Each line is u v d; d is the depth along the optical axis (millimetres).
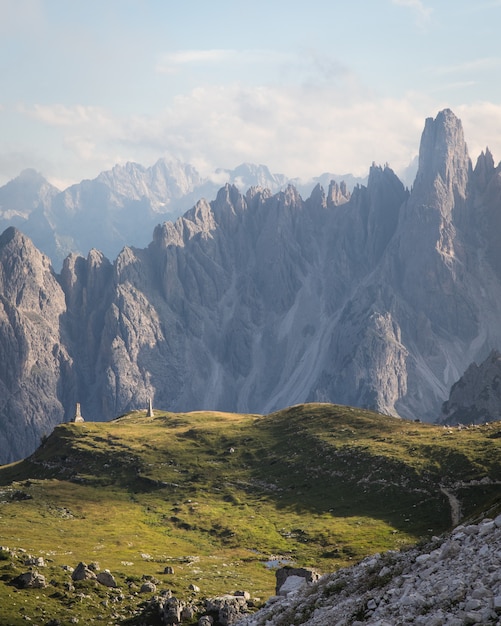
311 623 44062
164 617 88062
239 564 136500
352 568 54188
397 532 153875
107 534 162625
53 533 159750
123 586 103312
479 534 40469
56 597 93062
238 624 57125
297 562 139625
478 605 31141
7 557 105312
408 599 35812
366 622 36688
